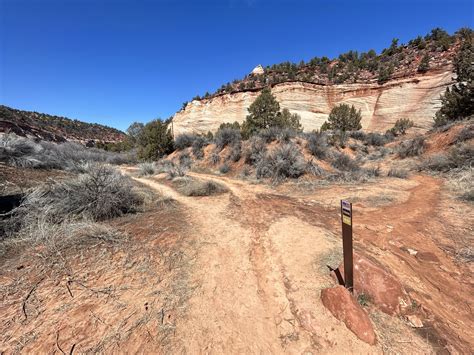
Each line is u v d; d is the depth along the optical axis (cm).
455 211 611
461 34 3909
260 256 426
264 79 4653
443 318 272
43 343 239
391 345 235
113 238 465
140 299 304
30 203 527
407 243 457
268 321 274
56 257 392
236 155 1562
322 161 1362
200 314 282
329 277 346
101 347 235
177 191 967
